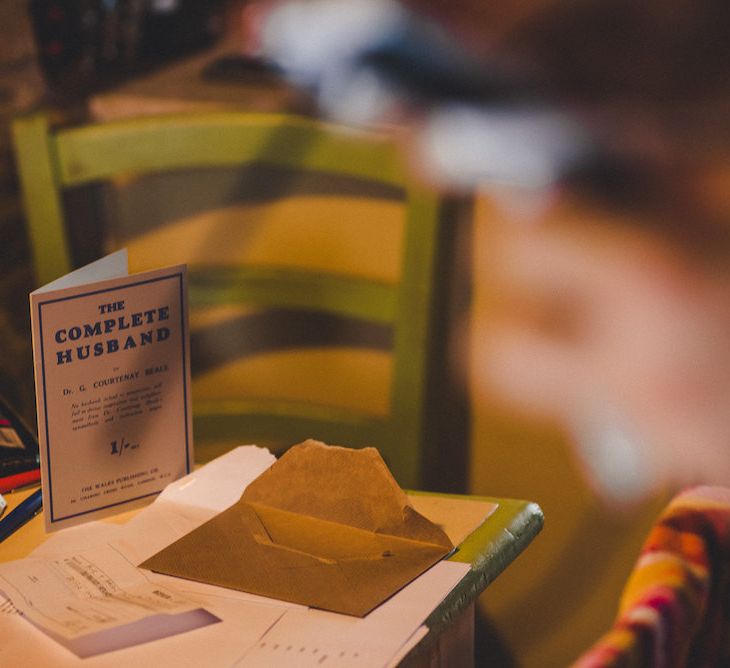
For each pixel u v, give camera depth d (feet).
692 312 7.03
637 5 8.06
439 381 6.52
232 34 7.54
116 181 7.47
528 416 7.25
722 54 7.73
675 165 7.57
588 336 7.27
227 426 6.76
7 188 7.30
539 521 3.57
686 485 7.09
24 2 7.06
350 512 3.35
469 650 3.41
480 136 7.21
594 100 7.71
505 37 8.32
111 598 3.05
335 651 2.76
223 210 7.38
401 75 7.54
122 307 3.55
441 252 6.27
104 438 3.59
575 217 7.27
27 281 7.58
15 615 3.01
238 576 3.14
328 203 7.13
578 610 7.27
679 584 3.63
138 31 7.42
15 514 3.61
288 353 7.54
